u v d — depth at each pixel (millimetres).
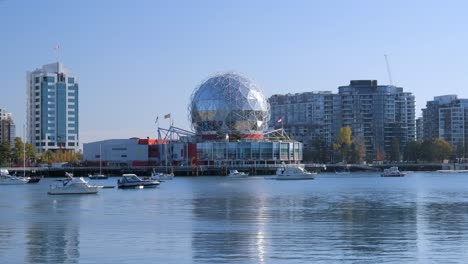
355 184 176750
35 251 55438
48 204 105750
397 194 126938
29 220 79750
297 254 53375
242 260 51094
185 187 161875
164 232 66500
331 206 96875
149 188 157750
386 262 50188
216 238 61969
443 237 62281
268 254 53406
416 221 75688
